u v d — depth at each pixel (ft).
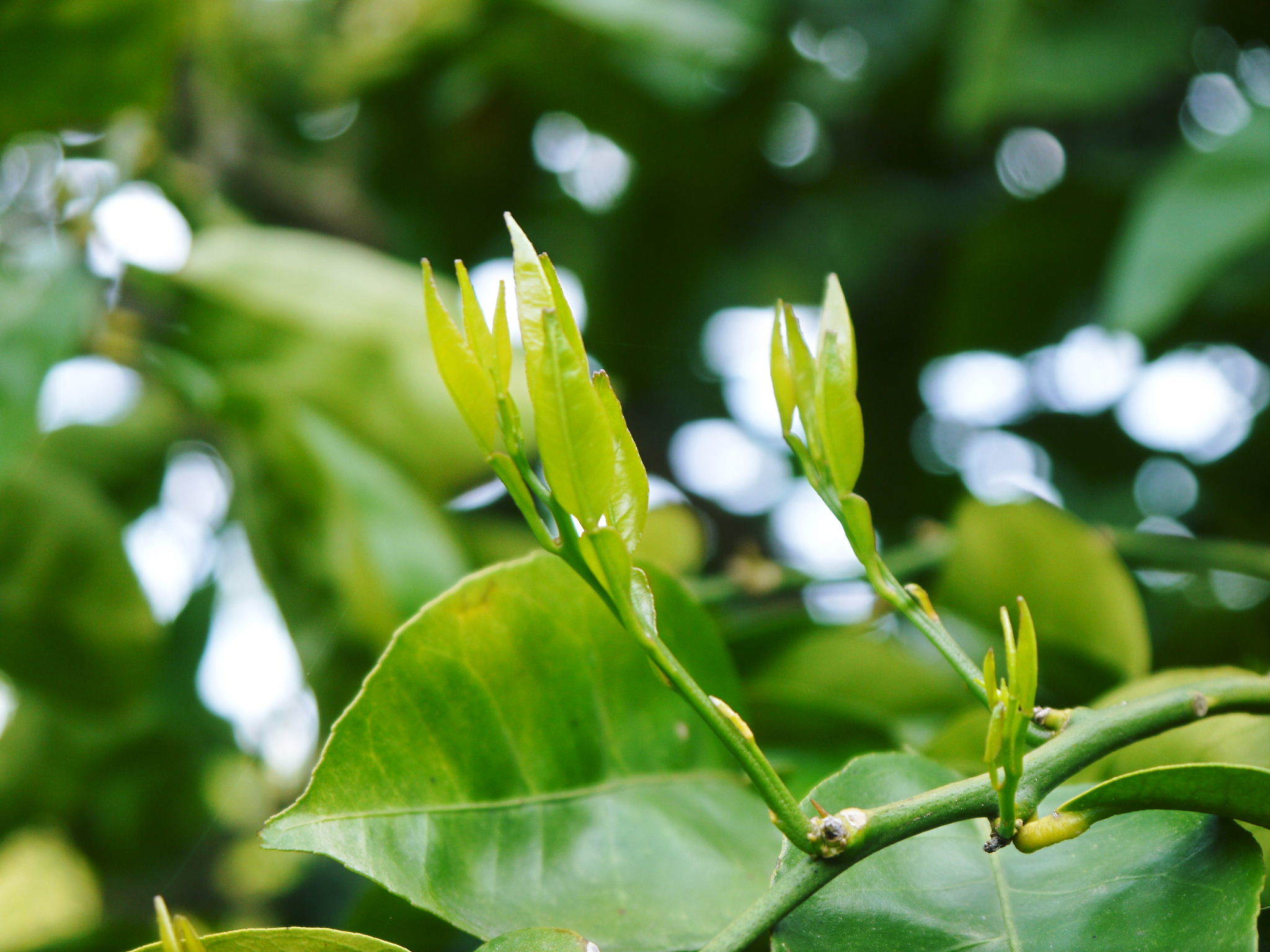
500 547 2.56
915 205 3.56
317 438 2.26
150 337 2.54
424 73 3.51
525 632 1.41
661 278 3.67
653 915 1.36
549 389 1.24
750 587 2.31
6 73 2.43
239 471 2.44
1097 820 1.27
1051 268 3.22
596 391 1.26
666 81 3.32
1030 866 1.33
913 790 1.35
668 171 3.56
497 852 1.36
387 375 2.49
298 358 2.48
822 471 1.32
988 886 1.32
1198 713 1.31
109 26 2.40
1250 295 2.90
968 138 3.43
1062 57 2.93
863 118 3.51
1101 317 3.02
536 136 3.69
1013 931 1.30
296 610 2.36
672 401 3.75
